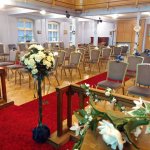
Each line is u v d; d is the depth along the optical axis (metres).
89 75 6.11
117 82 3.47
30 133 2.53
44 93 4.18
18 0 6.68
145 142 0.91
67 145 2.29
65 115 3.01
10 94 4.10
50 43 10.98
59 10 8.44
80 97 2.29
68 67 5.41
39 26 11.82
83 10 9.37
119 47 7.91
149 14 9.78
